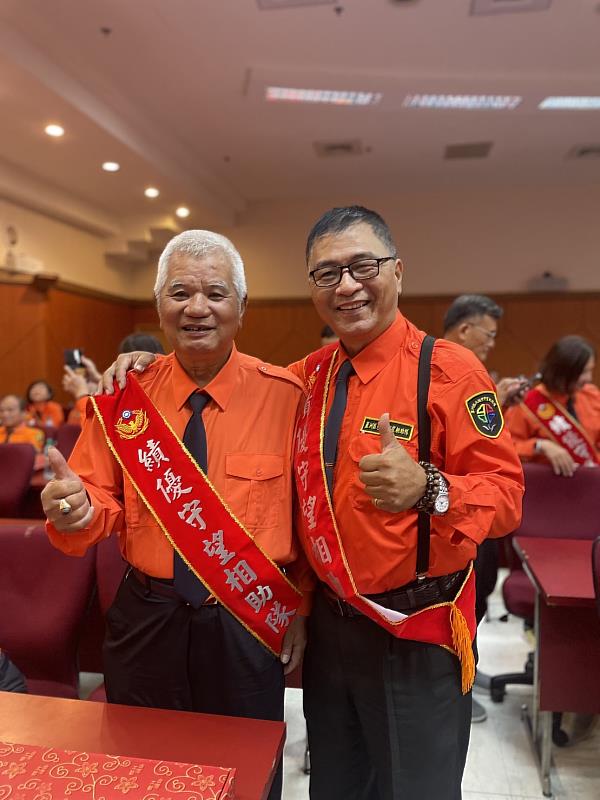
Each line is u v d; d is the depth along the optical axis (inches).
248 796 31.7
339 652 46.8
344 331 44.6
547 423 106.5
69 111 182.5
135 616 46.8
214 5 150.1
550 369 106.0
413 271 315.6
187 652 45.8
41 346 258.4
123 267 332.8
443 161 264.1
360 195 315.3
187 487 45.9
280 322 327.9
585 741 82.3
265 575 46.0
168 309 45.3
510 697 94.3
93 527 43.7
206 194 284.4
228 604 45.4
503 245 307.7
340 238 43.6
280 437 48.6
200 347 45.3
